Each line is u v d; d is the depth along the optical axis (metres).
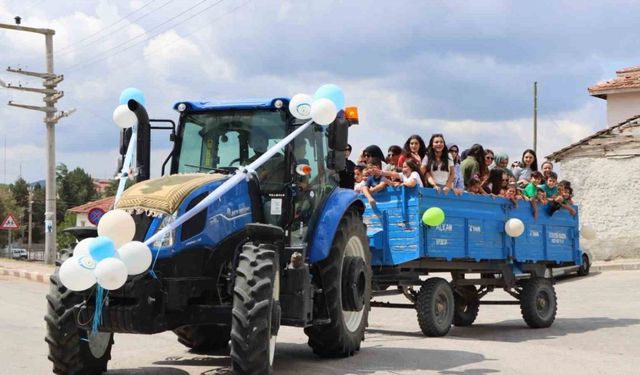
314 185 8.34
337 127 8.12
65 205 101.00
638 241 24.97
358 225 8.80
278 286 7.13
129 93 8.11
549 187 13.12
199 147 8.34
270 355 6.62
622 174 25.39
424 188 10.10
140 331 6.54
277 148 7.52
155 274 6.67
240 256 6.73
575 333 11.30
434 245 10.27
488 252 11.42
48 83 31.91
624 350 9.48
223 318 6.81
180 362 8.32
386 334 10.98
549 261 12.99
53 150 32.25
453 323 12.37
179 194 6.92
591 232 13.89
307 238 8.09
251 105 8.16
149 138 8.16
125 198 7.03
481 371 7.77
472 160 11.76
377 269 10.37
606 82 29.39
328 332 8.20
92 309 6.61
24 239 98.12
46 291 18.45
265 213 7.84
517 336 11.02
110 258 5.91
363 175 10.62
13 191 100.44
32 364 8.00
